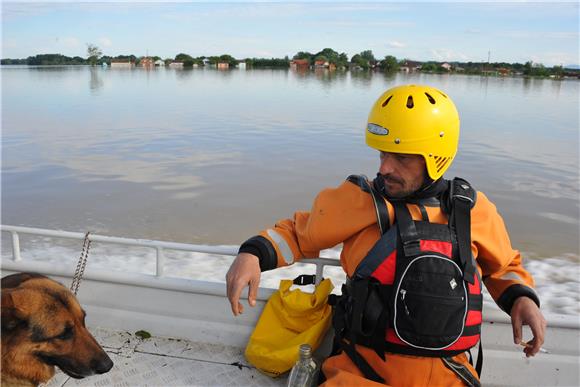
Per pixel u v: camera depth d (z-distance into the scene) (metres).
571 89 60.81
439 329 1.76
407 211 1.88
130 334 2.74
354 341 1.91
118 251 6.62
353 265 1.99
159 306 2.71
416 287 1.75
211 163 13.09
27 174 11.41
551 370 2.41
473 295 1.81
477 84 68.75
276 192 10.29
